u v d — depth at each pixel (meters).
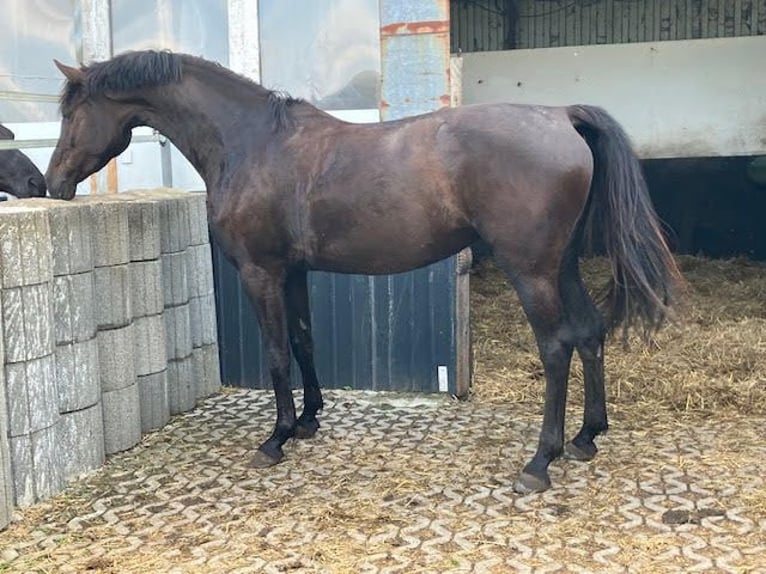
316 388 3.62
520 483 2.92
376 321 4.28
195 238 4.23
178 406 4.05
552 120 2.77
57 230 3.07
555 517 2.71
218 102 3.29
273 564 2.44
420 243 2.92
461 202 2.82
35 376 2.93
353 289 4.29
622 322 2.91
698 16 8.53
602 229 2.88
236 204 3.18
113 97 3.36
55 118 4.96
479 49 9.05
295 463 3.30
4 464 2.75
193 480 3.16
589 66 6.80
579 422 3.68
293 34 4.49
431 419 3.83
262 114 3.25
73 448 3.17
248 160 3.19
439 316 4.18
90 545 2.62
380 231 2.94
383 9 4.12
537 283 2.78
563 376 2.87
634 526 2.61
